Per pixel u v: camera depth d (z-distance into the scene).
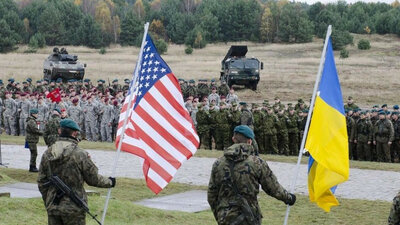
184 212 13.26
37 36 107.25
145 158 9.95
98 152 24.25
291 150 26.48
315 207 14.48
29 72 73.56
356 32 114.88
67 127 7.82
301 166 21.17
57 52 55.50
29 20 119.31
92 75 70.56
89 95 30.73
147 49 10.38
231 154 7.20
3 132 34.53
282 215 13.64
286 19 111.31
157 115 10.10
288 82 61.00
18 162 21.02
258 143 26.28
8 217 11.02
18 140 28.64
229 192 7.16
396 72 66.62
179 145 10.08
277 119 26.08
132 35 117.25
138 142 9.98
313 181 8.89
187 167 20.58
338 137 8.63
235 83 53.38
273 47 102.38
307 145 8.76
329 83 8.78
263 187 7.29
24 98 32.19
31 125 18.31
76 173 7.68
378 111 25.09
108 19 123.50
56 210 7.59
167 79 10.23
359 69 69.94
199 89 37.69
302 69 72.31
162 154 9.99
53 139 16.81
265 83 60.16
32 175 17.86
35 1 129.12
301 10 122.94
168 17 124.88
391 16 111.81
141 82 10.27
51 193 7.66
